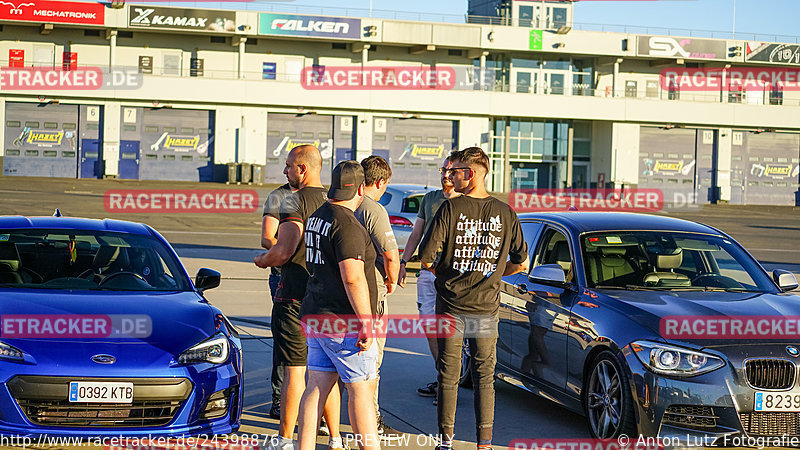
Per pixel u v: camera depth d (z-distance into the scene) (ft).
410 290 41.65
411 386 22.35
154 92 145.07
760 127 168.04
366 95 152.76
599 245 19.65
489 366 16.16
